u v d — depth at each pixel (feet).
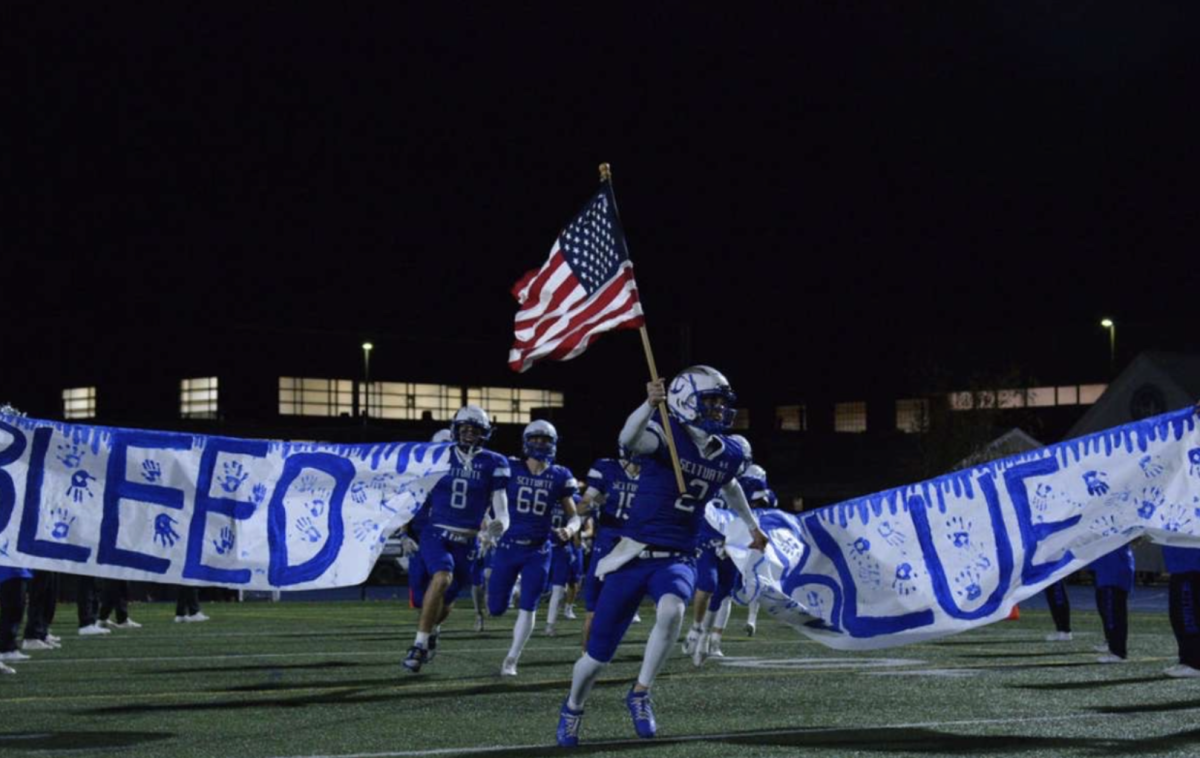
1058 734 24.73
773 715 27.96
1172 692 31.91
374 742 24.12
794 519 30.42
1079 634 55.57
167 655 44.11
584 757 22.26
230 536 32.12
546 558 37.65
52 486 31.09
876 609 30.01
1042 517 29.84
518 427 217.97
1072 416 192.13
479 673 37.47
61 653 44.91
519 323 27.25
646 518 23.93
